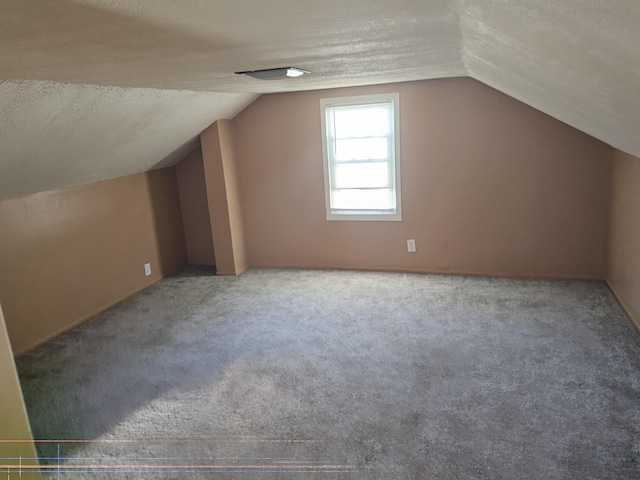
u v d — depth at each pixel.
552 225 4.20
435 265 4.62
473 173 4.30
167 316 3.96
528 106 4.02
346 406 2.58
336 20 1.33
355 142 4.59
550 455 2.13
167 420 2.56
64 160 3.25
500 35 1.43
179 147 4.64
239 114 4.78
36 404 2.75
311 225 4.90
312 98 4.55
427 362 2.97
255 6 1.15
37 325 3.53
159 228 4.88
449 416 2.44
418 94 4.27
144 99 3.11
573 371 2.76
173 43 1.53
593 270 4.18
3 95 2.13
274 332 3.54
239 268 5.01
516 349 3.06
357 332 3.46
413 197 4.52
